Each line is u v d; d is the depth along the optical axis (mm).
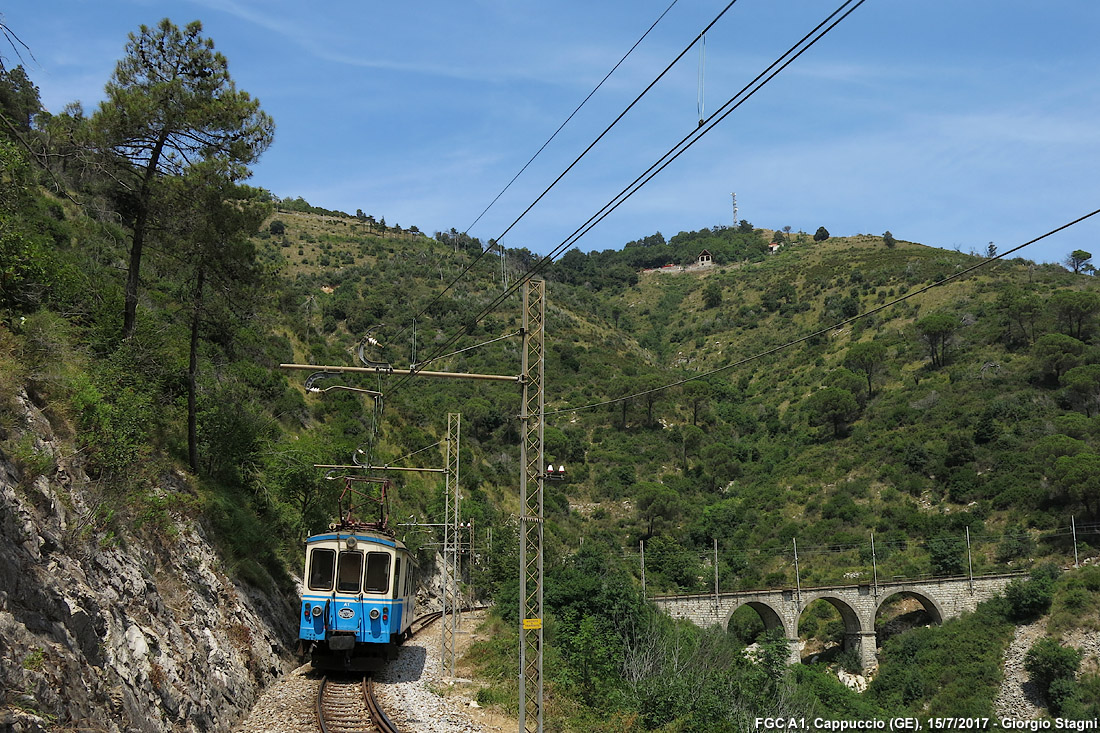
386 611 22266
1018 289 124000
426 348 103062
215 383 34125
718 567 84312
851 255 199625
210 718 14422
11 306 17922
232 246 25641
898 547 82750
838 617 80375
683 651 36031
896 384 115562
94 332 22641
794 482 102188
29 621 9727
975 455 91125
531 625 16516
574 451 109375
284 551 31500
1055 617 60938
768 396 134500
